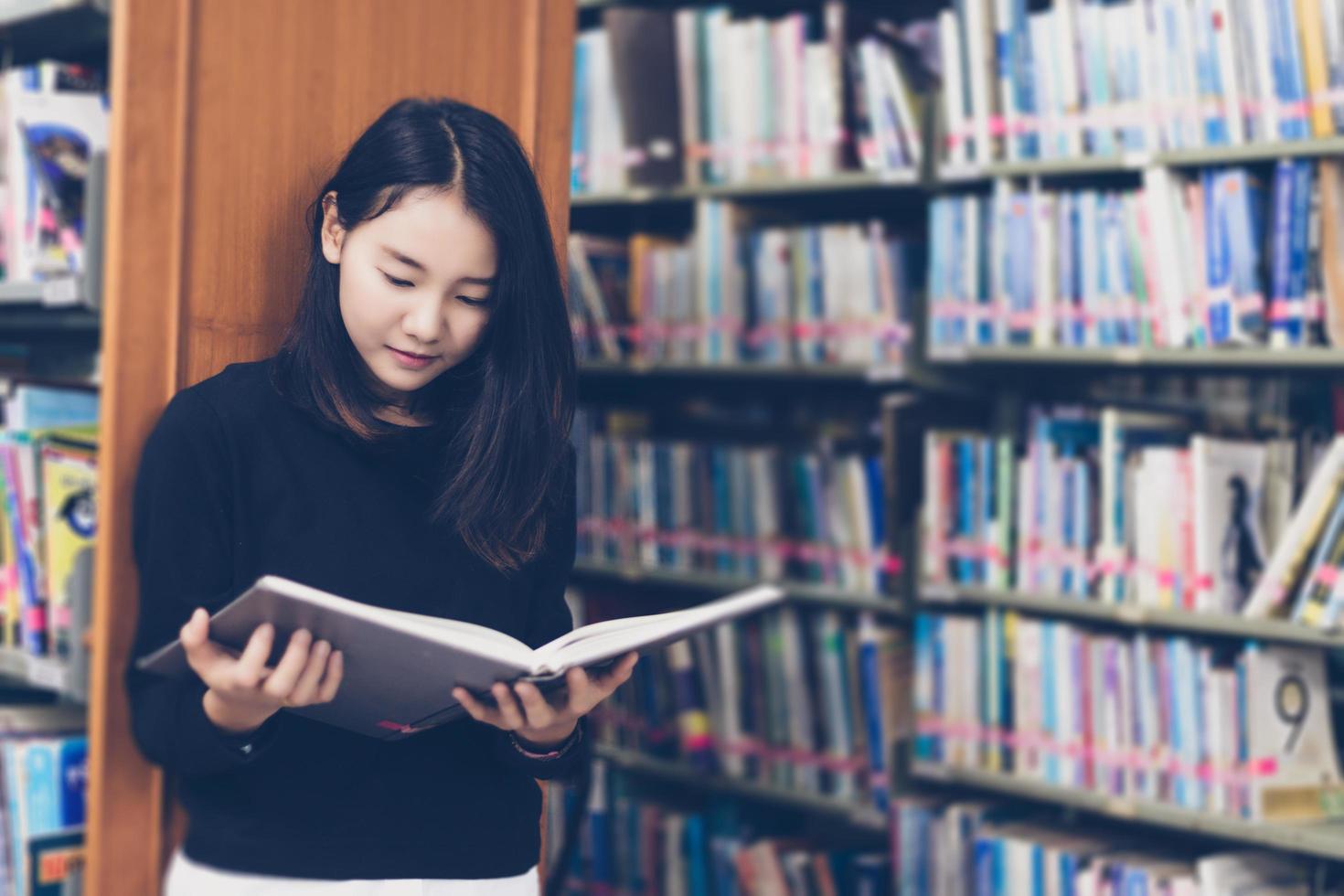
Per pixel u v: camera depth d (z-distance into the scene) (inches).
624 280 125.4
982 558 105.9
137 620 50.0
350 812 46.8
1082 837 102.3
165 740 45.0
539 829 52.5
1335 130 89.0
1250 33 92.0
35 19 76.1
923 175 107.3
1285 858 96.6
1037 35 101.5
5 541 73.7
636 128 119.0
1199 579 94.1
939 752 108.1
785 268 116.4
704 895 119.3
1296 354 89.7
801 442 125.2
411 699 43.6
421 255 44.3
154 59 51.5
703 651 120.2
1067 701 100.3
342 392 47.4
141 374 51.5
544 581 52.3
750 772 118.6
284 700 41.4
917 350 109.0
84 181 78.0
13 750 71.7
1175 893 93.0
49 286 69.1
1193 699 93.9
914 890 107.2
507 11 63.6
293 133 55.6
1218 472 94.7
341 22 57.1
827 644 113.5
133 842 51.9
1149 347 96.4
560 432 50.0
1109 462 98.3
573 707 45.1
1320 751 96.1
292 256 55.6
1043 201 101.3
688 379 134.3
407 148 45.1
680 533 122.4
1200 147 94.0
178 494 45.3
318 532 46.9
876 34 111.1
